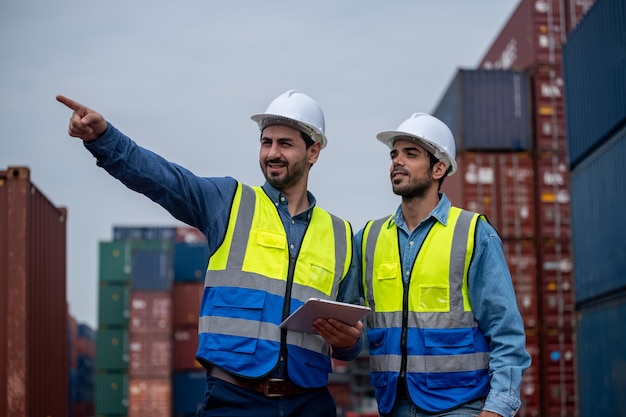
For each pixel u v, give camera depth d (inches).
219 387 169.2
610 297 486.0
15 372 393.7
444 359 183.0
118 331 1178.6
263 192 183.0
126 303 1186.0
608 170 493.0
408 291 187.9
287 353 171.5
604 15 498.9
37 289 432.1
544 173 682.8
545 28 715.4
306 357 173.9
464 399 181.9
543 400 650.2
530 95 695.1
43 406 439.5
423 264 187.9
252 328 169.9
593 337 516.4
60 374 504.1
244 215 177.0
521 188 680.4
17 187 408.5
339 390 945.5
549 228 674.8
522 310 663.8
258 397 169.3
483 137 689.0
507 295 183.5
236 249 174.4
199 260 1240.8
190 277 1235.2
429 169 192.1
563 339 658.8
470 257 186.2
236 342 169.0
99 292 1187.3
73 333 1453.0
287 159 179.6
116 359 1170.0
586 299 531.8
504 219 674.8
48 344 460.8
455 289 185.9
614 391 474.3
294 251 179.0
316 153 186.5
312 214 185.3
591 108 523.5
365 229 201.0
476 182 679.7
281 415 170.2
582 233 542.6
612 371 478.9
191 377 1187.9
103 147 161.3
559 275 669.3
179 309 1210.0
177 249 1240.8
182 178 170.4
